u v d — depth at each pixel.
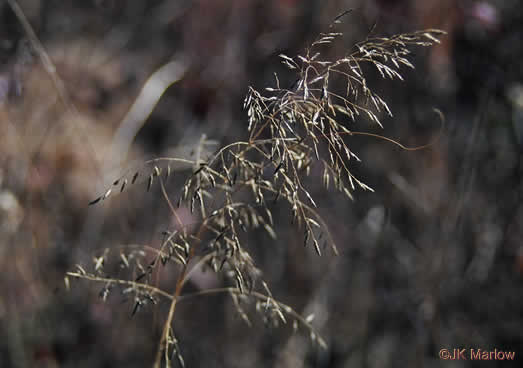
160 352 1.34
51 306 2.69
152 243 2.74
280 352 2.69
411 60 2.85
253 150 1.86
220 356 2.72
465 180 2.74
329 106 1.10
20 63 2.36
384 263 2.90
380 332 2.83
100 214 2.83
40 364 2.62
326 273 2.84
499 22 2.90
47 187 2.79
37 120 2.83
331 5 2.74
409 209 2.96
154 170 1.18
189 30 3.35
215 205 1.43
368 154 2.92
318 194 2.88
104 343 2.66
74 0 3.67
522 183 2.93
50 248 2.72
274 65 3.06
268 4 3.12
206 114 3.16
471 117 3.00
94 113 3.24
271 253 2.85
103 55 3.48
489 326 2.80
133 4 3.74
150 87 3.19
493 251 2.91
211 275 2.69
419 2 2.75
